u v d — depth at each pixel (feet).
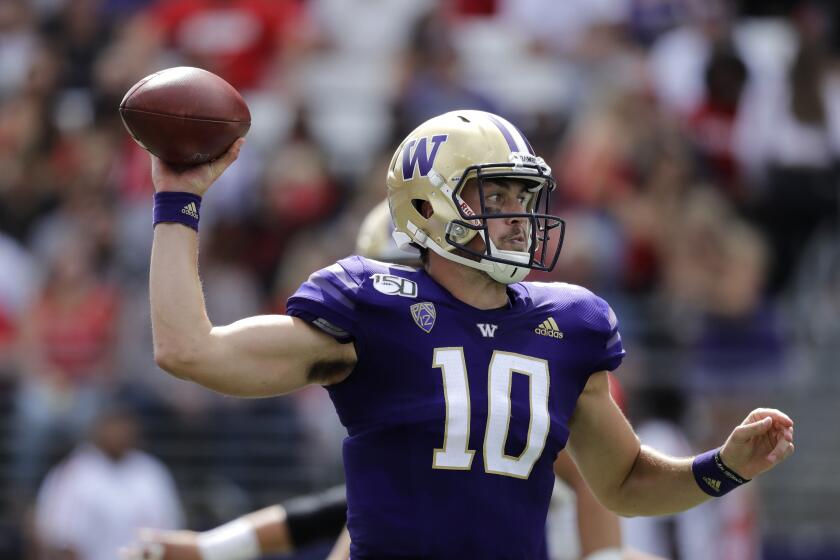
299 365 38.63
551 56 127.24
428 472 38.42
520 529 38.93
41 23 132.77
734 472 40.22
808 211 112.68
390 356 38.96
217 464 90.58
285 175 111.65
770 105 115.44
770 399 90.63
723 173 115.65
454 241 40.11
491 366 39.32
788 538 87.76
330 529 57.00
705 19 124.36
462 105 118.11
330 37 130.21
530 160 40.45
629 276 104.06
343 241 103.04
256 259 109.09
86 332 99.30
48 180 117.91
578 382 40.78
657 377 89.10
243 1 129.70
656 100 119.24
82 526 85.61
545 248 41.45
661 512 42.32
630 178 109.19
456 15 132.77
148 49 127.13
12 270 107.55
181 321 37.17
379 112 125.18
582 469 43.09
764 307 100.32
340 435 89.66
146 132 38.55
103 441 87.10
